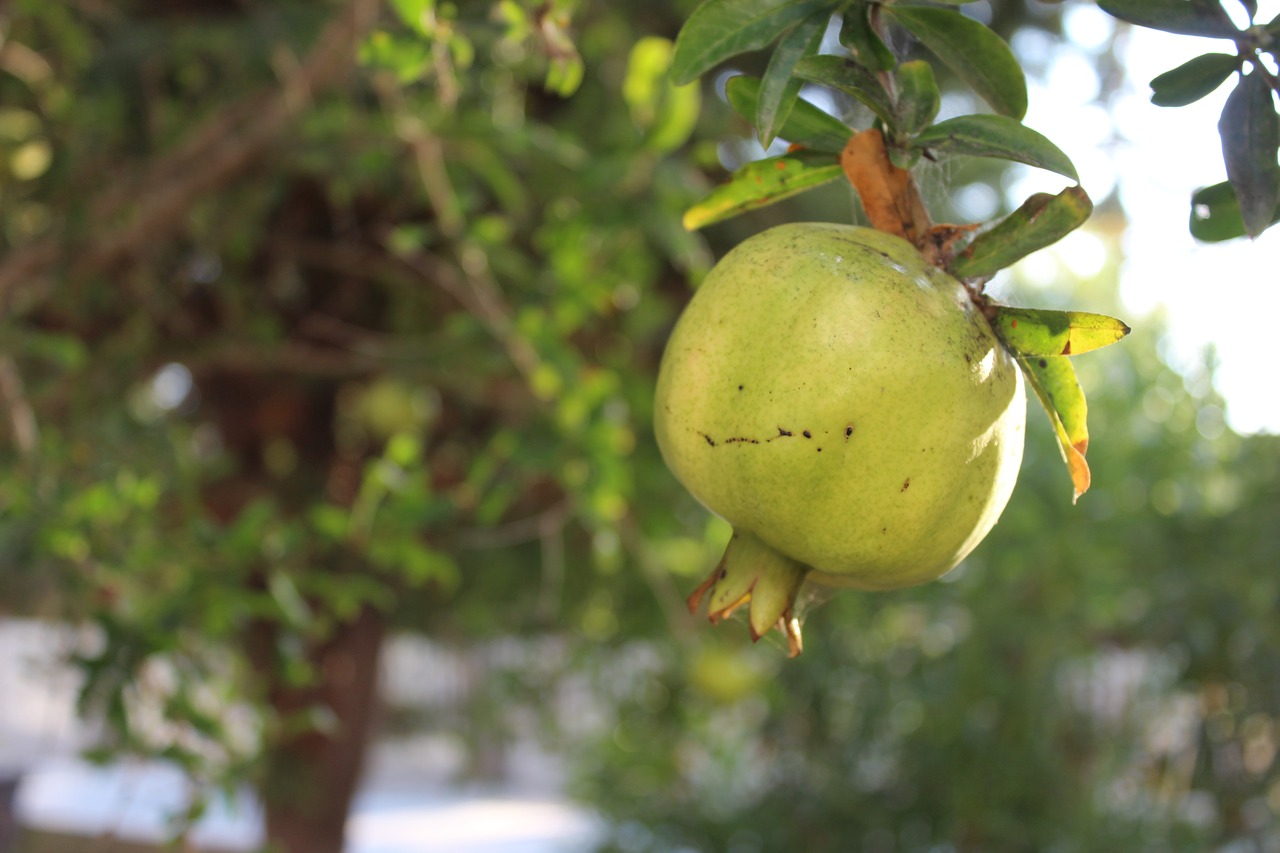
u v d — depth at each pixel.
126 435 2.49
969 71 0.95
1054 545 4.31
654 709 5.20
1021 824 4.52
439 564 2.34
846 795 4.85
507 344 2.59
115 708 1.79
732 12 0.90
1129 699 5.02
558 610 4.78
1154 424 4.71
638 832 5.25
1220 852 4.30
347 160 2.65
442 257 3.49
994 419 0.87
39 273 2.60
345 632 4.77
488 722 6.32
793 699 5.05
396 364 3.21
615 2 3.52
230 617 1.98
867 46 0.92
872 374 0.83
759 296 0.87
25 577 2.25
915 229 0.94
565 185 2.89
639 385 3.37
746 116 1.05
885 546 0.87
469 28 1.63
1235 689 4.21
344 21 2.03
